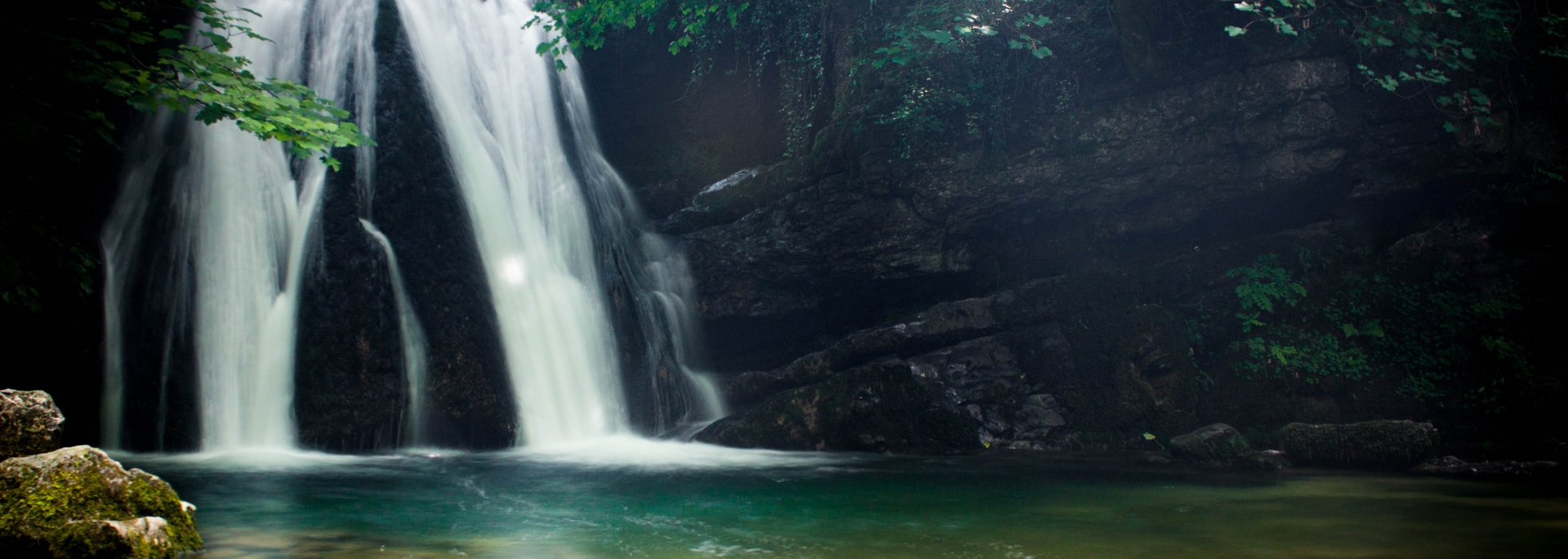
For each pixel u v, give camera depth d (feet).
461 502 24.29
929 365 40.86
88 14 31.01
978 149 43.57
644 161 60.08
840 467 31.96
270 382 38.52
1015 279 46.03
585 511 22.59
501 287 44.27
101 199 41.57
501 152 50.14
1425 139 39.78
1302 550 17.03
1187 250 44.04
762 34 53.72
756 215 49.37
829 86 51.52
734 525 20.42
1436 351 38.55
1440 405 37.42
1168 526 19.81
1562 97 38.91
